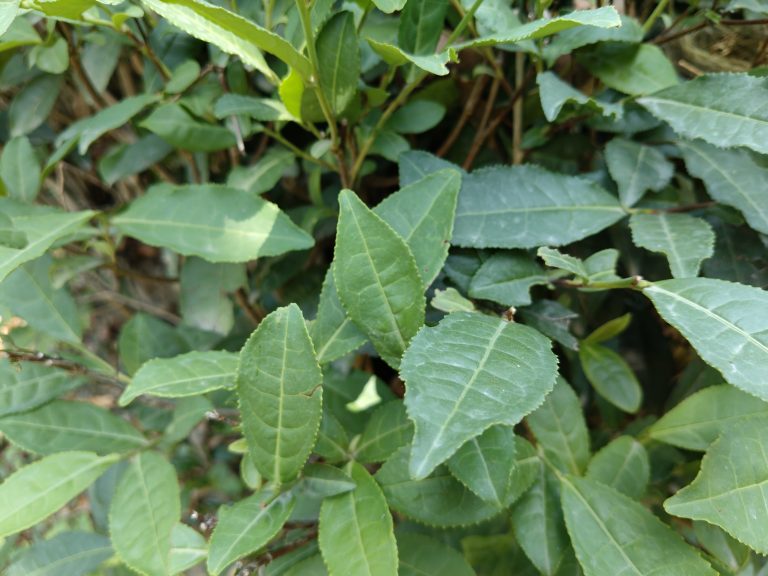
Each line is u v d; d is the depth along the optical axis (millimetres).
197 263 282
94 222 263
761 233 209
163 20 249
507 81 275
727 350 151
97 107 292
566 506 184
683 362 288
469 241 208
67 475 213
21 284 249
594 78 259
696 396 202
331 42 192
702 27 229
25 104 279
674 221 208
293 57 180
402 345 176
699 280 172
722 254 224
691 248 194
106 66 272
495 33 214
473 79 278
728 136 194
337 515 169
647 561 171
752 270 220
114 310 453
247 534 161
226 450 352
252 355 160
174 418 245
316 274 310
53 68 254
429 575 191
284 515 168
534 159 269
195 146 247
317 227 292
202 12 159
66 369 242
